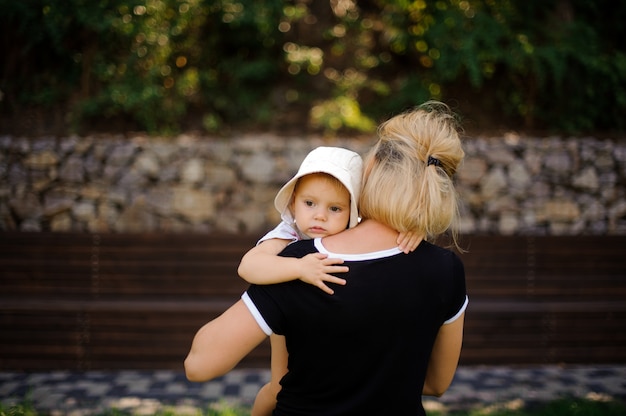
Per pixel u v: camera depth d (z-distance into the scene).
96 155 4.80
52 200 4.75
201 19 6.24
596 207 4.96
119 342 4.23
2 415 3.20
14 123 5.54
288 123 6.29
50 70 5.76
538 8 6.20
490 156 4.97
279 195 1.51
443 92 6.43
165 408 3.43
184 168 4.80
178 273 4.50
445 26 6.01
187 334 4.25
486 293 4.61
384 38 6.70
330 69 6.68
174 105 5.95
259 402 1.66
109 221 4.75
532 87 6.19
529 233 4.93
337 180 1.44
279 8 6.25
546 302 4.51
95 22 5.54
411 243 1.35
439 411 3.42
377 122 6.28
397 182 1.37
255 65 6.33
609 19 6.25
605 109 6.16
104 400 3.59
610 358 4.40
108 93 5.66
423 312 1.32
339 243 1.36
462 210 4.87
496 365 4.38
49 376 4.09
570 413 3.31
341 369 1.29
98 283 4.46
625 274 4.65
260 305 1.30
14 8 5.39
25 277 4.44
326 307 1.27
